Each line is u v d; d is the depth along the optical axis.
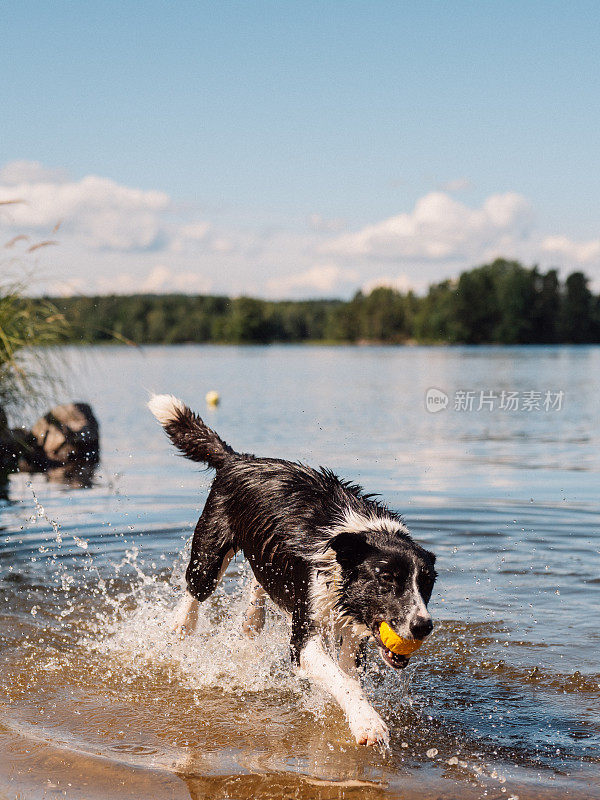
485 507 8.77
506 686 4.65
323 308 123.75
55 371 12.47
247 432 14.52
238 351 74.12
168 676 4.84
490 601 5.94
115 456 12.67
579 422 17.03
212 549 5.64
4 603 5.92
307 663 4.52
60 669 4.86
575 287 91.00
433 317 97.31
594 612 5.70
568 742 4.01
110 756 3.76
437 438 14.21
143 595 6.16
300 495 5.17
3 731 4.00
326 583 4.63
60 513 8.68
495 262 93.12
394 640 4.27
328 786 3.53
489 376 30.72
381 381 28.77
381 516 4.95
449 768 3.74
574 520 8.22
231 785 3.53
